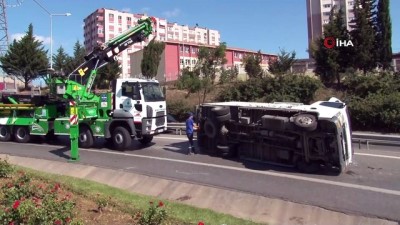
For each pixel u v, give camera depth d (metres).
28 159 14.03
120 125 15.68
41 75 17.09
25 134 18.17
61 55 49.66
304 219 8.21
